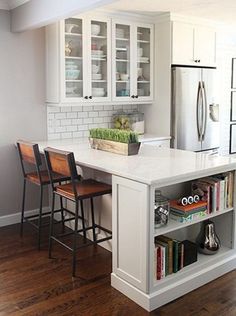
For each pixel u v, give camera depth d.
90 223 3.62
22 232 3.90
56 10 3.27
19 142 3.70
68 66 4.11
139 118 5.09
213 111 5.14
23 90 4.16
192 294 2.73
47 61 4.22
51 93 4.21
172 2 3.96
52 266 3.16
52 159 3.12
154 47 4.84
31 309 2.54
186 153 3.44
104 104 4.46
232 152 6.37
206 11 4.39
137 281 2.61
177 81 4.67
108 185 3.23
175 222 2.76
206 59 5.04
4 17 3.95
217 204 2.99
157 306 2.56
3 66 4.00
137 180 2.50
